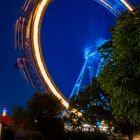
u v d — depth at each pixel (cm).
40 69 9312
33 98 6144
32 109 6059
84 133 6138
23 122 6066
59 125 6059
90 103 5319
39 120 6000
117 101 1875
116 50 1830
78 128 6178
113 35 1877
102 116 5084
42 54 9538
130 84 1753
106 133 6062
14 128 3906
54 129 6006
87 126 6303
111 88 1880
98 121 5481
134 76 1755
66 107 7119
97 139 6056
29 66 9344
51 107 6091
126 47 1759
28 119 6031
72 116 6125
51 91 9094
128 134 4731
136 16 1894
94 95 5231
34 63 9369
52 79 9294
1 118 6256
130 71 1745
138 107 1794
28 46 9519
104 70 1908
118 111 1941
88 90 5388
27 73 9294
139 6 1988
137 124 1967
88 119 5591
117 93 1814
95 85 5250
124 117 2044
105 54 2094
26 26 9731
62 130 6078
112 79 1817
